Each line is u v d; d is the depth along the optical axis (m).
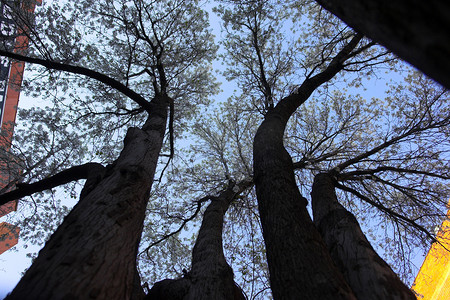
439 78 0.84
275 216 2.67
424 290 9.59
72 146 8.57
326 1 1.23
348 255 2.46
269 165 3.32
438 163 7.23
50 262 1.66
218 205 5.64
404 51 0.88
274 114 4.68
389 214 6.21
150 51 7.80
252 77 8.12
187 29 8.01
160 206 8.38
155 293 3.04
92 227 2.04
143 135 4.07
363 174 6.34
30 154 8.67
